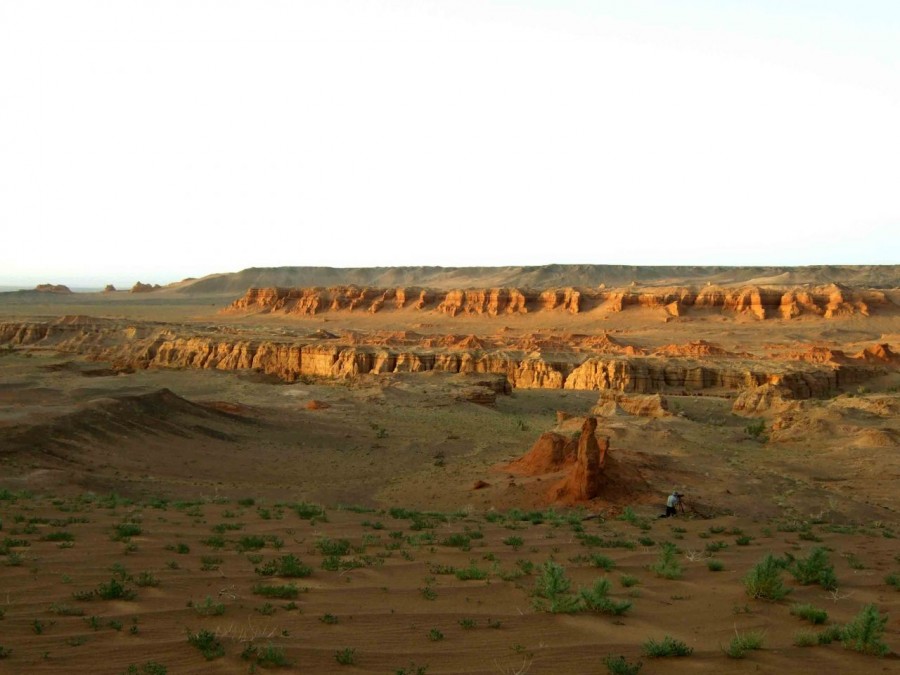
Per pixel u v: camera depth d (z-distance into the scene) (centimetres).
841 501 3512
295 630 1059
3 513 1952
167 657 924
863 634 1070
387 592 1317
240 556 1578
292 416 5866
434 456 4812
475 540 1962
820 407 6297
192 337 11850
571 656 1001
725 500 3281
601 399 6962
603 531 2316
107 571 1352
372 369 10144
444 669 934
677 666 979
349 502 3422
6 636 964
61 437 3941
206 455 4338
